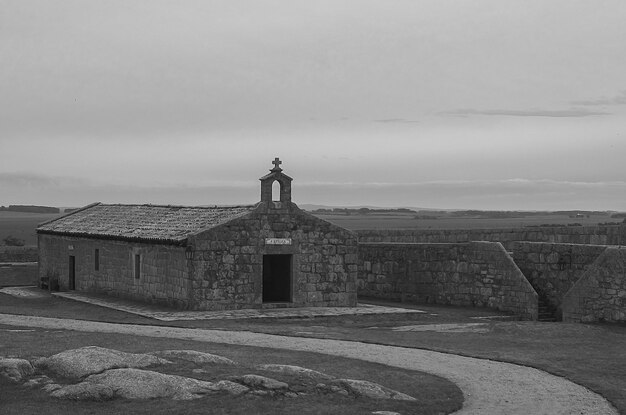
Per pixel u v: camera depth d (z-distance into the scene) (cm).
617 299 3597
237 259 3875
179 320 3472
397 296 4669
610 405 2112
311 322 3666
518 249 4284
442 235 5169
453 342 3053
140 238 4119
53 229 5062
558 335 3281
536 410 2033
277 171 3953
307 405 1880
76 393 1841
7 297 4638
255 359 2392
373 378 2244
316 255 4053
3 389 1880
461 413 1980
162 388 1888
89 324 3266
